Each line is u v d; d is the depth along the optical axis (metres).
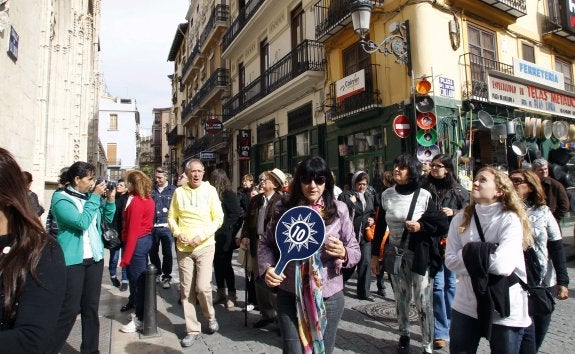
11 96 6.40
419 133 8.93
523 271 2.50
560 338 4.22
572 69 14.35
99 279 3.81
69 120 13.05
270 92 15.43
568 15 13.26
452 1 9.98
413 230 3.77
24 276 1.48
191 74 31.94
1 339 1.39
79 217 3.39
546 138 11.91
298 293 2.52
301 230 2.56
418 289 3.85
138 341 4.30
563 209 5.36
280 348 4.20
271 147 16.75
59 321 3.18
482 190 2.57
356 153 11.46
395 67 9.94
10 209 1.57
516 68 11.11
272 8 16.05
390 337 4.43
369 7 7.95
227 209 5.75
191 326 4.36
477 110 10.11
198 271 4.49
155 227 6.95
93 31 26.45
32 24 7.48
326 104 12.41
